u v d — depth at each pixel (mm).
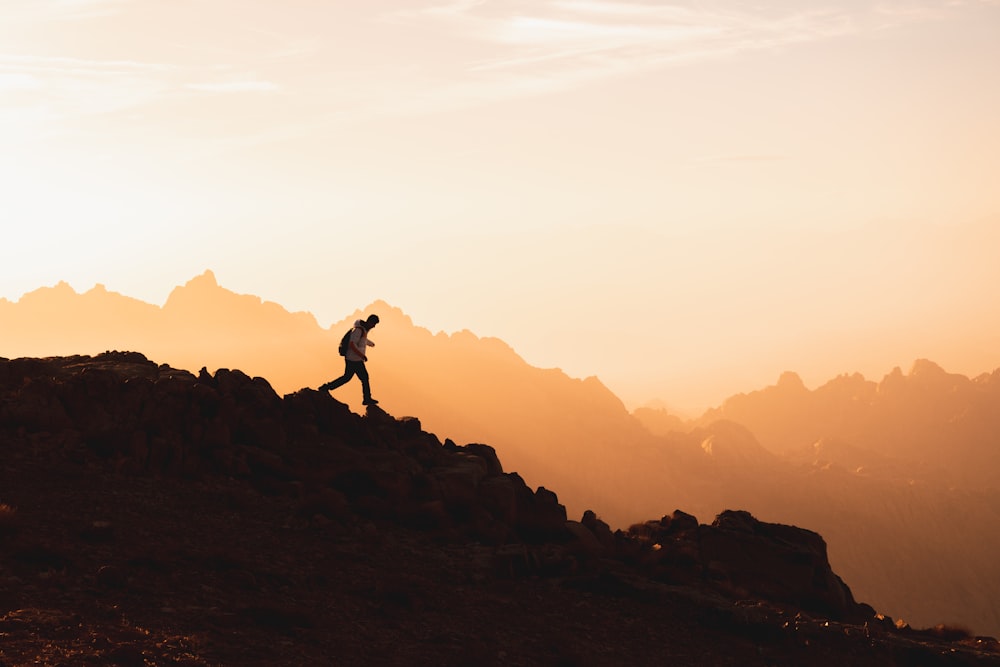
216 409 23016
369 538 19484
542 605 18031
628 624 17797
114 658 11586
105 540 16641
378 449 23719
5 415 21422
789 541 24016
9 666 10773
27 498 18188
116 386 22672
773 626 18297
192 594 14789
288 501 21016
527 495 23547
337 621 14961
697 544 22969
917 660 18281
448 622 15984
